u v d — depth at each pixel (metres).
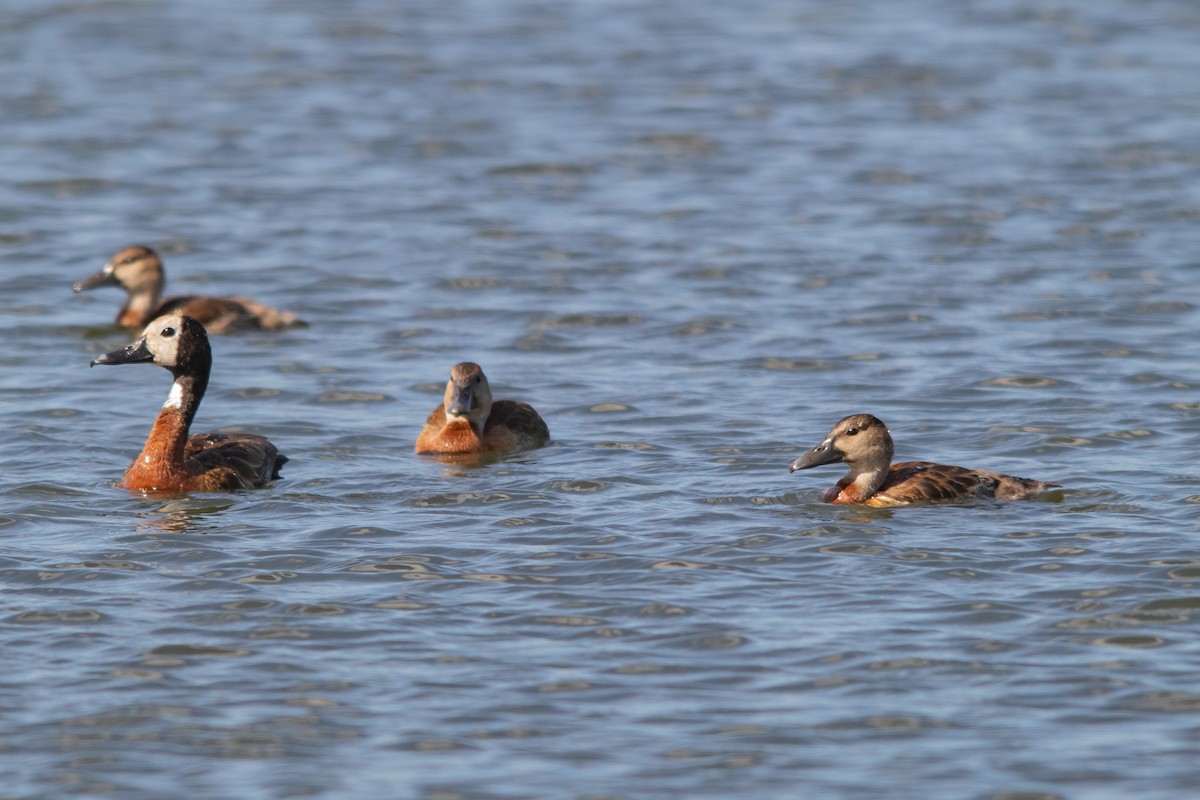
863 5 54.47
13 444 18.72
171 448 17.19
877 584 14.19
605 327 24.39
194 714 11.89
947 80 43.59
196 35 49.56
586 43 48.69
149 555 15.00
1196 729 11.58
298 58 46.47
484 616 13.59
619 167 35.28
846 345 23.06
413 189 33.44
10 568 14.63
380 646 13.01
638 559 14.84
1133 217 30.53
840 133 38.16
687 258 28.19
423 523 15.95
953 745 11.40
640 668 12.61
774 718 11.80
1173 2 54.50
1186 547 14.88
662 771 11.08
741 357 22.61
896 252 28.41
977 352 22.53
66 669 12.59
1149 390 20.52
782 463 18.02
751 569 14.59
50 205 32.06
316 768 11.12
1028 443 18.56
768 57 46.59
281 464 18.28
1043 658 12.70
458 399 18.42
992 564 14.61
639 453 18.52
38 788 10.88
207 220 31.09
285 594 14.04
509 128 38.78
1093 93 41.94
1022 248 28.56
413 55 46.94
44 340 24.02
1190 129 37.81
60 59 45.91
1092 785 10.87
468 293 26.30
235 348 23.36
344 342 23.70
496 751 11.36
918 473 16.64
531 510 16.33
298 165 35.38
